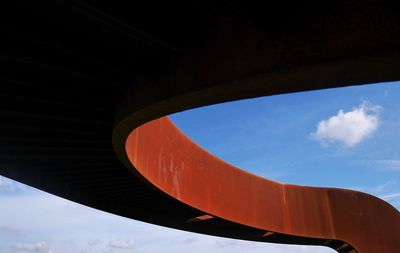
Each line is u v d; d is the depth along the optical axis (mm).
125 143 9062
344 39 4832
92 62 7234
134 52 6832
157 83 7094
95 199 15031
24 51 6570
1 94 7738
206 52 6309
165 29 6219
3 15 5613
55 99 8227
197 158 15398
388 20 4594
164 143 13047
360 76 5207
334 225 21375
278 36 5398
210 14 6129
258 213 18391
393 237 22328
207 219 18047
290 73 5273
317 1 5180
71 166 11516
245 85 5812
